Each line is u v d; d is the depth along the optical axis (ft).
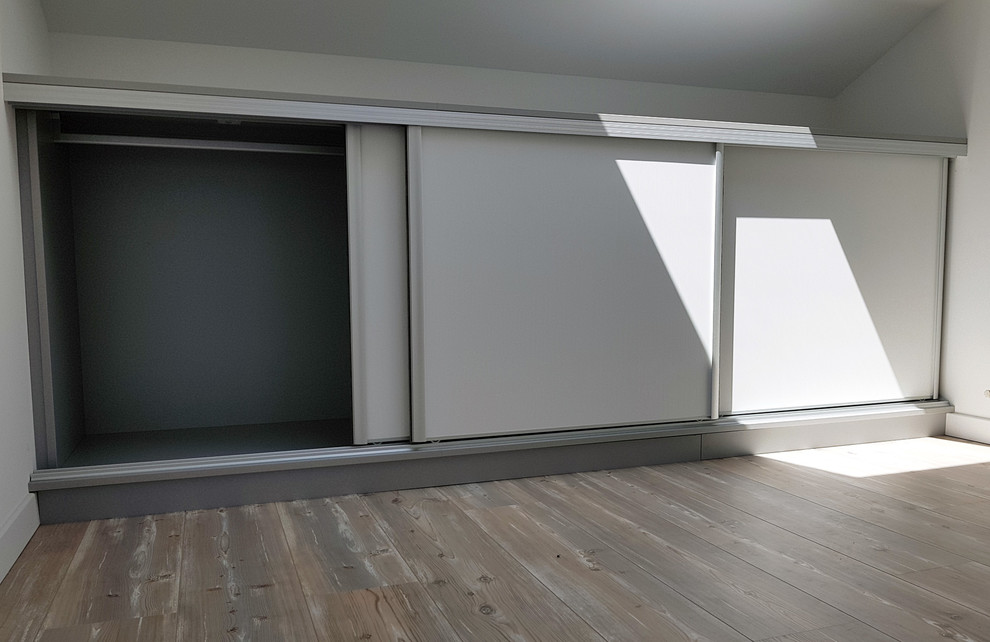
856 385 13.74
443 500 10.39
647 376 12.17
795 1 13.30
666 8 13.00
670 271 12.19
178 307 13.24
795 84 15.80
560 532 9.04
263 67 12.75
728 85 15.47
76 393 11.91
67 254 11.59
